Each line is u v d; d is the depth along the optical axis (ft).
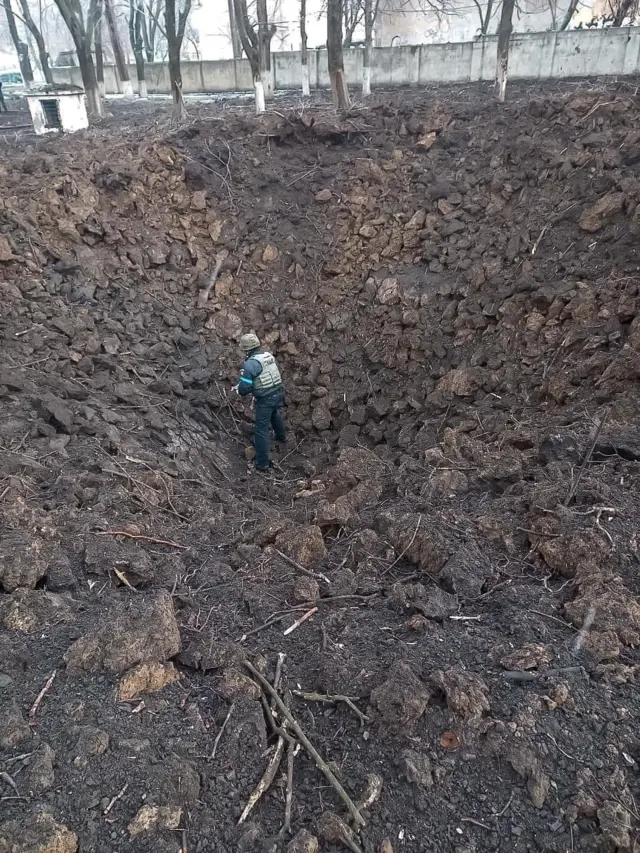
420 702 7.80
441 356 22.07
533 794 6.97
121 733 7.64
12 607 9.42
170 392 21.29
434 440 18.26
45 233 23.47
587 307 18.78
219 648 9.10
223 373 23.95
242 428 22.79
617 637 8.84
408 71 43.93
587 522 11.05
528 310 20.34
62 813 6.68
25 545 10.62
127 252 25.02
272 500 17.43
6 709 7.84
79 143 29.25
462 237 25.05
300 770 7.54
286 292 26.55
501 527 11.62
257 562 11.67
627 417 14.75
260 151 29.78
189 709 8.13
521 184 25.03
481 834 6.71
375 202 27.55
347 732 7.94
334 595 10.56
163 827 6.64
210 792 7.15
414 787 7.11
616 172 22.12
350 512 13.11
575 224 22.02
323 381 24.14
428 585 10.68
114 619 9.09
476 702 7.80
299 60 49.32
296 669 8.96
